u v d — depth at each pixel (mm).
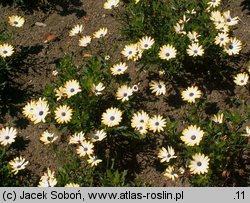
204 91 1268
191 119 1170
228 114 1163
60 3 1476
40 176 1166
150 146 1188
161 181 1142
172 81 1288
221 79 1282
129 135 1156
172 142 1145
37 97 1294
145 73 1309
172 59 1258
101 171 1151
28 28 1430
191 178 1117
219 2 1340
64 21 1442
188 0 1402
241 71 1291
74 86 1183
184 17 1273
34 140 1223
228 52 1255
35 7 1473
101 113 1216
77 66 1336
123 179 1090
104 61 1299
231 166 1136
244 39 1355
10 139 1173
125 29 1333
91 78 1187
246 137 1107
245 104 1232
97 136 1139
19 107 1278
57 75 1325
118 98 1198
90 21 1440
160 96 1269
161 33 1306
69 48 1382
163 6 1337
